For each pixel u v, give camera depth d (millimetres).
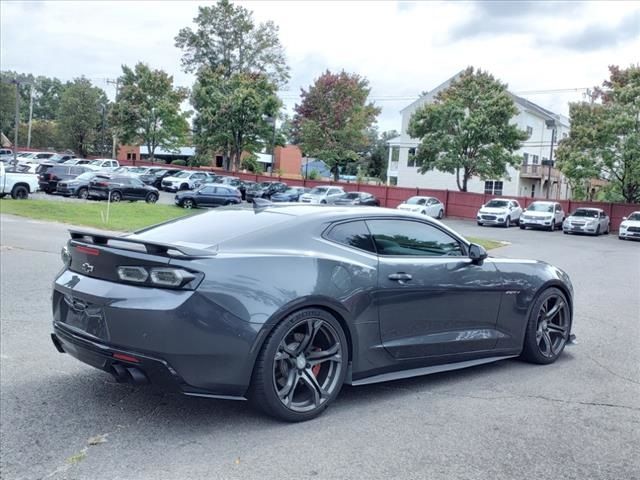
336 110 58062
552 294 5648
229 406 4301
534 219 34594
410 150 56312
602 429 4035
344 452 3582
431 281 4676
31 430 3840
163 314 3561
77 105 71188
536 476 3330
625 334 7176
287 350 3953
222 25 59594
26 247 12812
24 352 5512
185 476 3254
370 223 4594
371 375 4484
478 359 5176
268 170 80625
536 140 54000
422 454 3576
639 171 36250
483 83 42125
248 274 3809
